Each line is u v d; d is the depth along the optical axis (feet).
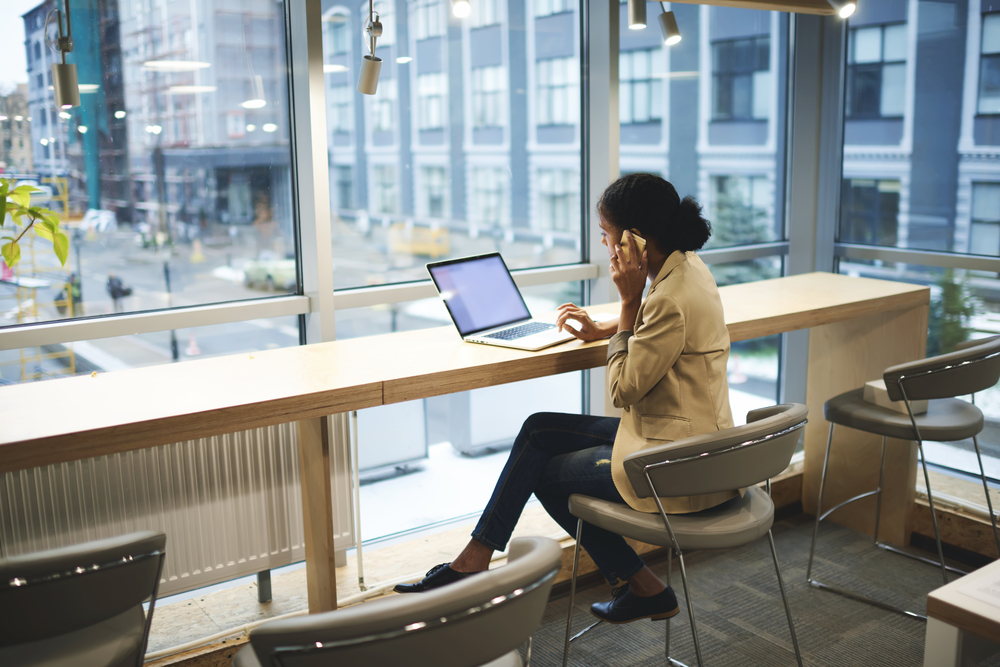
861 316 9.11
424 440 10.80
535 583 4.05
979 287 10.69
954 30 10.53
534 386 11.59
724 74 11.83
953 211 10.88
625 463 5.86
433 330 8.16
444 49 9.79
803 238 12.59
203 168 8.54
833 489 11.07
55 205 7.82
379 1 9.27
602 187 10.71
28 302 7.80
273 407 5.87
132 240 8.27
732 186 12.26
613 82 10.40
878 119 11.51
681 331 6.27
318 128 8.54
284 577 9.05
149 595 4.83
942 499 10.21
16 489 6.91
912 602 9.00
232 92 8.59
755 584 9.48
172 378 6.46
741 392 12.92
